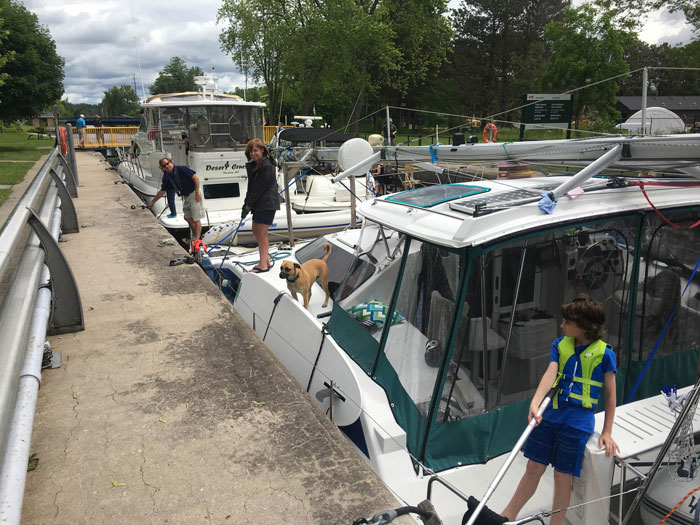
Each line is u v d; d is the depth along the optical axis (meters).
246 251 8.80
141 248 6.89
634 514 2.56
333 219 10.21
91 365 3.67
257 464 2.62
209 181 10.55
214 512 2.29
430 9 33.00
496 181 3.88
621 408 2.83
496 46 52.06
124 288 5.29
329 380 3.50
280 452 2.71
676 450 2.30
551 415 2.51
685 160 2.83
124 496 2.39
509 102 51.88
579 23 19.73
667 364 3.36
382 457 2.82
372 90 30.50
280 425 2.96
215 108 10.52
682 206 3.18
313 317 3.96
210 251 8.38
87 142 24.48
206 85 11.85
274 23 29.64
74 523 2.22
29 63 29.42
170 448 2.75
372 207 3.74
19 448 2.26
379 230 3.65
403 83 37.03
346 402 3.24
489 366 2.86
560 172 4.51
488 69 52.16
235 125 10.77
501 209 2.86
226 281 6.50
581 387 2.44
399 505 2.33
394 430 2.87
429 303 2.97
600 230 3.01
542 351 2.99
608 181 3.42
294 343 4.08
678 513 2.39
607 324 3.17
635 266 3.16
